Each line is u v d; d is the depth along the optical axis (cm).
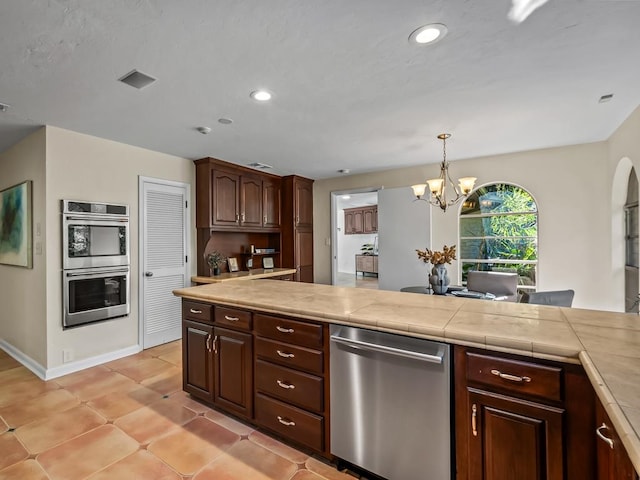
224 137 331
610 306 361
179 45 173
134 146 359
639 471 61
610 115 282
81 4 139
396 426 157
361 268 1026
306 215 566
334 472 176
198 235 432
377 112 270
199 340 242
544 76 212
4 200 354
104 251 330
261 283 294
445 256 283
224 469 178
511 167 411
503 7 147
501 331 139
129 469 178
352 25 159
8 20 149
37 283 304
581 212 376
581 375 118
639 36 169
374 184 516
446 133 327
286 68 199
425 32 165
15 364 323
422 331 147
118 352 343
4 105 245
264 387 204
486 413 135
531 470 126
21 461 184
